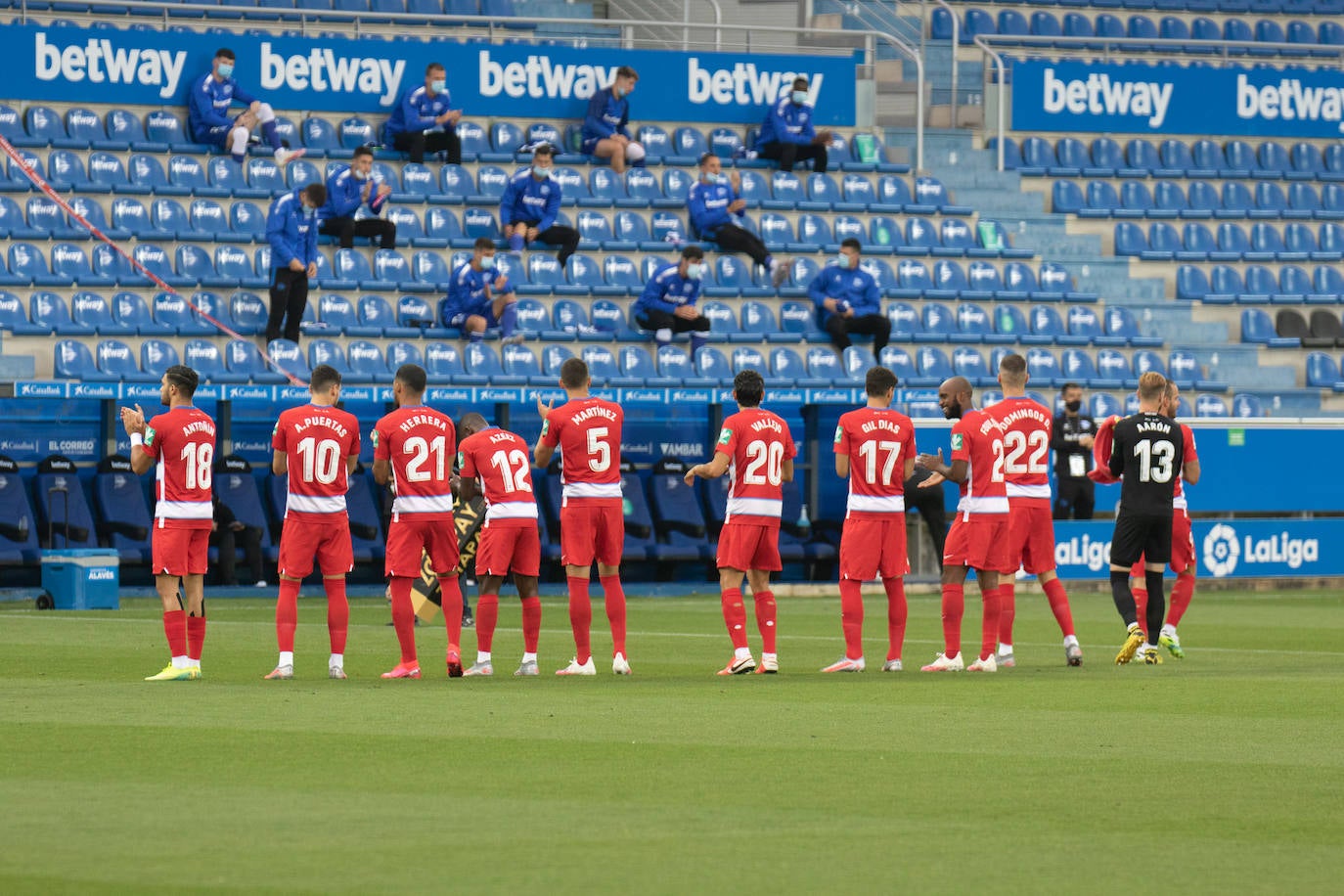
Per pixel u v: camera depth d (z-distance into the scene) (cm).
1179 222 11625
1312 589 9431
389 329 9288
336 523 4719
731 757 3259
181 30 10025
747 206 10675
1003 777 3070
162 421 4612
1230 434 9350
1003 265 10938
